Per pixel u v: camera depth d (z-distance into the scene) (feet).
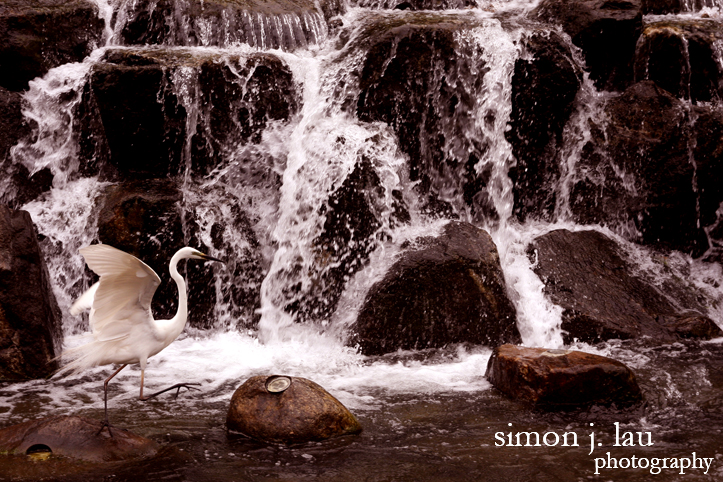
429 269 27.04
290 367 24.98
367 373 24.30
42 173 31.99
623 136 32.86
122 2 35.42
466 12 38.73
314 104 32.63
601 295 29.25
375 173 29.91
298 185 30.53
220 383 23.21
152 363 25.26
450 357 26.13
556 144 34.35
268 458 17.07
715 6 41.50
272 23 36.37
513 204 34.09
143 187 30.09
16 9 32.86
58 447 16.58
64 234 29.60
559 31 35.47
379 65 32.30
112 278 16.51
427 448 17.87
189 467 16.39
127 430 17.97
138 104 30.63
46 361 23.63
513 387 21.61
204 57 31.83
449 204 33.01
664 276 31.42
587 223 33.73
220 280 29.89
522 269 29.99
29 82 32.73
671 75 34.86
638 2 35.35
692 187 32.81
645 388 22.43
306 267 29.48
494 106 32.60
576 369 20.83
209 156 31.96
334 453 17.43
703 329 27.89
